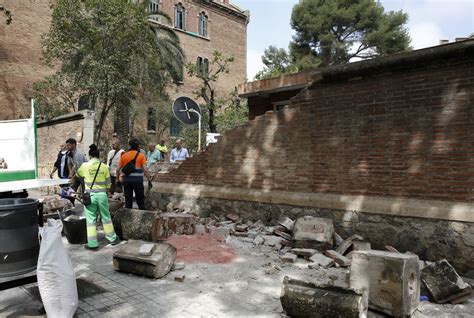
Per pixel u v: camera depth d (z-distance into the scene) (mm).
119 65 19203
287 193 7859
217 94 37875
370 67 6668
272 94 10852
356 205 6805
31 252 4328
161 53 25062
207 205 9367
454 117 5875
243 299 4871
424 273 4977
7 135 9484
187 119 12812
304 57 41812
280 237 7332
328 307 3979
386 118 6582
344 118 7094
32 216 4379
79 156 9805
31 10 26094
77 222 7512
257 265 6242
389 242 6441
